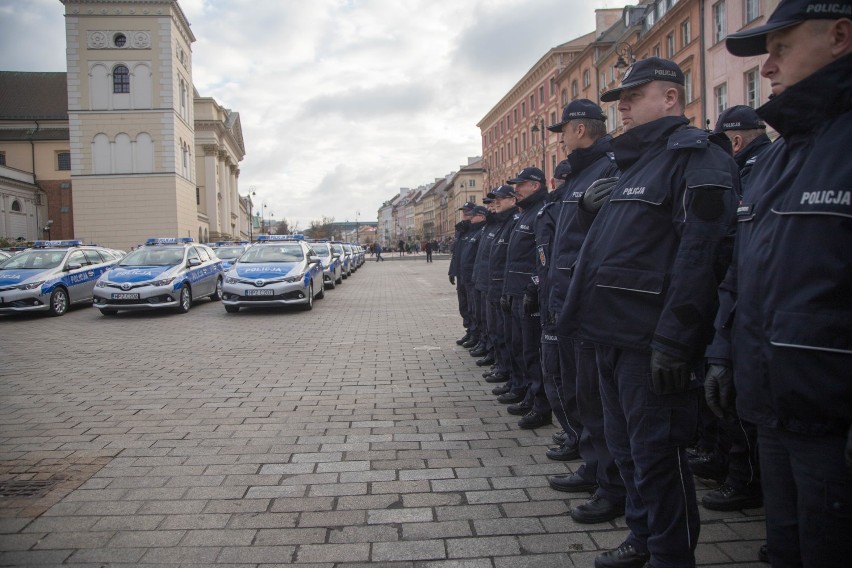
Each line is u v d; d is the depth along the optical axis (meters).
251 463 4.20
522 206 5.30
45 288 13.45
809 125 1.79
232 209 81.00
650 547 2.63
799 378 1.72
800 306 1.72
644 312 2.53
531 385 4.99
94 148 42.44
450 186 103.81
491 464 4.16
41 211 56.97
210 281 16.05
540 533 3.18
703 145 2.43
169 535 3.15
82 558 2.91
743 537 3.14
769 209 1.89
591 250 2.73
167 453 4.40
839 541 1.71
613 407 2.83
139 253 14.82
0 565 2.85
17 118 58.47
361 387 6.43
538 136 58.09
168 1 42.06
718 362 2.21
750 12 23.91
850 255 1.64
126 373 7.20
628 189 2.65
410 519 3.33
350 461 4.23
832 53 1.76
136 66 42.31
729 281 2.25
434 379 6.81
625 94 2.77
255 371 7.28
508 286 5.30
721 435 3.89
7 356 8.42
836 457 1.70
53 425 5.11
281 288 13.48
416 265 46.53
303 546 3.03
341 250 28.94
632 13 39.62
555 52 53.03
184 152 46.25
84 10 41.72
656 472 2.55
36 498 3.61
